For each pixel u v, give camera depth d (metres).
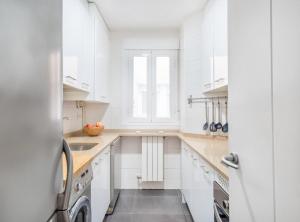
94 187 1.71
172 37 3.43
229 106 1.03
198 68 2.87
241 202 0.88
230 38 1.01
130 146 3.42
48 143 0.75
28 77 0.63
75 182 1.20
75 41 1.98
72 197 1.15
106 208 2.29
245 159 0.85
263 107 0.71
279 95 0.62
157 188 3.41
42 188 0.71
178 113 3.46
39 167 0.69
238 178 0.91
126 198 3.02
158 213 2.57
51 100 0.78
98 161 1.87
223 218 1.15
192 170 2.22
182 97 3.14
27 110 0.62
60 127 0.85
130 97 3.47
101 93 2.84
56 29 0.82
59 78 0.84
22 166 0.60
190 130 2.94
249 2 0.81
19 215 0.58
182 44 3.11
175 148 3.41
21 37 0.59
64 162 1.23
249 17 0.82
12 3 0.55
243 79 0.87
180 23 3.16
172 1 2.50
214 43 2.15
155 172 3.31
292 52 0.57
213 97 2.73
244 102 0.86
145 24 3.18
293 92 0.56
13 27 0.56
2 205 0.52
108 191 2.40
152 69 3.46
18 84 0.58
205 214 1.66
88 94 2.43
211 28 2.25
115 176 2.81
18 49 0.58
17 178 0.58
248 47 0.83
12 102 0.56
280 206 0.62
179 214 2.54
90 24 2.49
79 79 2.10
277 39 0.63
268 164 0.68
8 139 0.54
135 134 3.17
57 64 0.83
